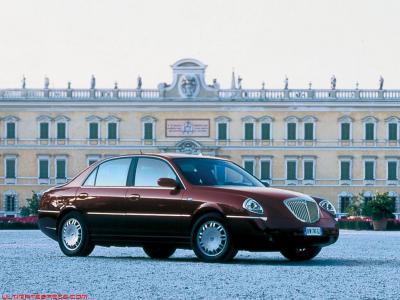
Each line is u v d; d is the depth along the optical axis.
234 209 21.66
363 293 15.74
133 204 23.09
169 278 17.94
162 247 24.72
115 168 23.97
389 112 117.94
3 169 120.12
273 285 16.83
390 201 73.50
